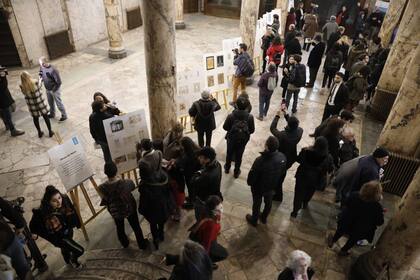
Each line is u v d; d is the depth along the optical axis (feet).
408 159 21.39
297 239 18.75
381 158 17.28
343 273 17.02
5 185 22.71
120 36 44.32
